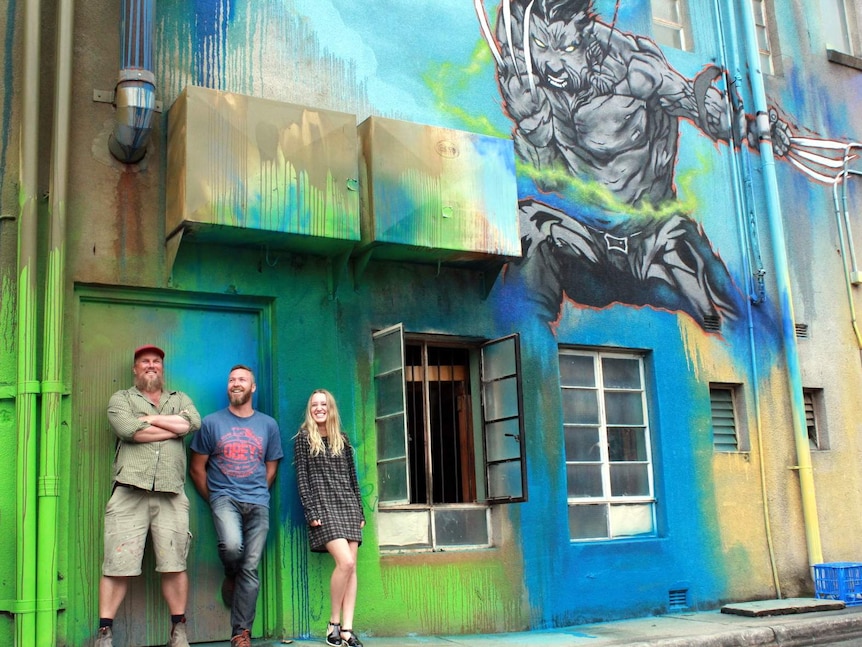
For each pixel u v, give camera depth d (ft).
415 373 27.04
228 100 22.81
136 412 21.45
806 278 35.09
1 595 20.63
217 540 23.07
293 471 24.03
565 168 30.30
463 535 26.55
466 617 25.63
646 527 29.94
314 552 23.93
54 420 21.03
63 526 21.29
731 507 31.17
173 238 22.97
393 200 24.67
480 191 25.99
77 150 22.86
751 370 32.76
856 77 38.86
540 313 28.73
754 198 34.35
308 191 23.38
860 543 33.91
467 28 29.43
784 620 27.35
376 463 25.27
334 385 25.05
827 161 36.96
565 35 31.45
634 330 30.50
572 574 27.58
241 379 22.94
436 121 28.12
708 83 34.50
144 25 22.74
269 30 25.85
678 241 32.22
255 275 24.48
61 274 21.61
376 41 27.61
